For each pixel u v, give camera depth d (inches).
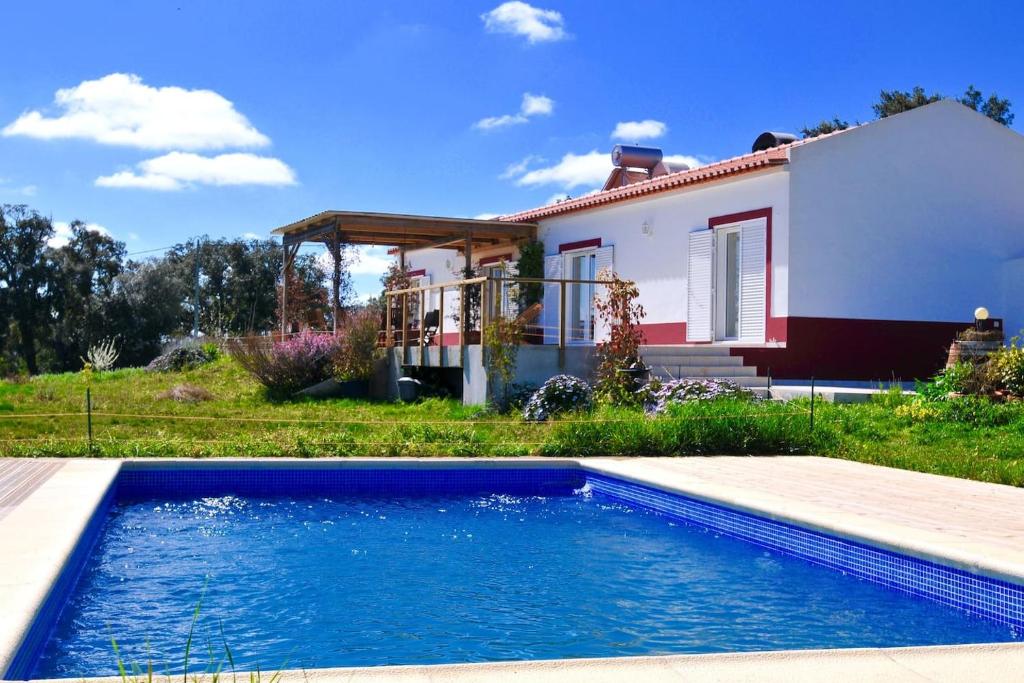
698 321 582.2
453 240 762.8
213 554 247.6
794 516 235.0
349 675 120.3
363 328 605.3
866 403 454.6
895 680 122.2
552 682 118.6
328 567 234.5
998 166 590.9
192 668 159.2
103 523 271.1
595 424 371.6
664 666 126.0
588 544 260.8
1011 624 173.2
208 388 626.2
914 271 557.9
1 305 1604.3
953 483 288.7
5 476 292.2
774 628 184.7
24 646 138.9
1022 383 429.1
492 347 490.9
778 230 522.3
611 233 669.3
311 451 354.6
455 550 254.1
